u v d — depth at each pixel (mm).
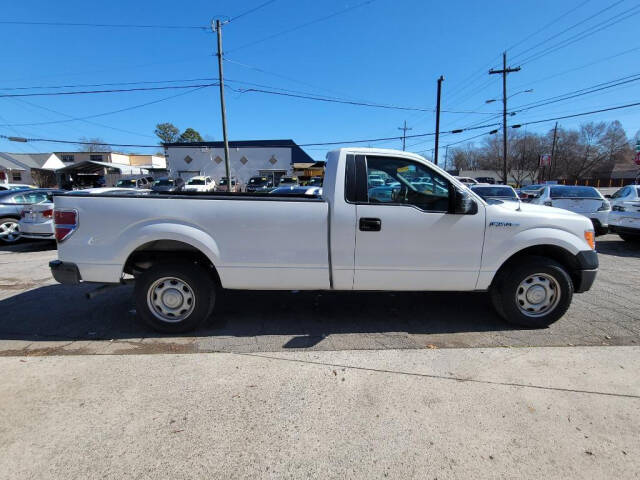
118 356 3350
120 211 3635
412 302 4844
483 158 83875
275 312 4473
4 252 8711
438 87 27297
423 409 2605
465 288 3863
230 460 2137
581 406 2633
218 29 22406
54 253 8562
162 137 83062
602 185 68438
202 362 3246
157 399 2699
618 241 10227
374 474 2045
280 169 40750
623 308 4660
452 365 3213
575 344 3633
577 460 2146
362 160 3725
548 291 3939
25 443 2250
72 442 2264
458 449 2230
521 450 2221
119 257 3662
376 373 3080
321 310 4551
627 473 2055
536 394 2779
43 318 4305
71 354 3395
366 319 4277
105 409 2578
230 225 3660
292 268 3732
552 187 10742
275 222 3660
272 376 3025
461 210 3650
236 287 3777
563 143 67562
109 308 4637
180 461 2125
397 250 3717
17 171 48344
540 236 3775
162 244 3773
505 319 4047
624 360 3293
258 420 2480
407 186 3777
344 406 2639
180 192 4797
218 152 40219
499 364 3225
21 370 3090
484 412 2572
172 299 3811
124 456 2158
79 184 39875
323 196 3777
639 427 2420
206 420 2479
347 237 3672
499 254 3787
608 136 65062
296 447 2240
